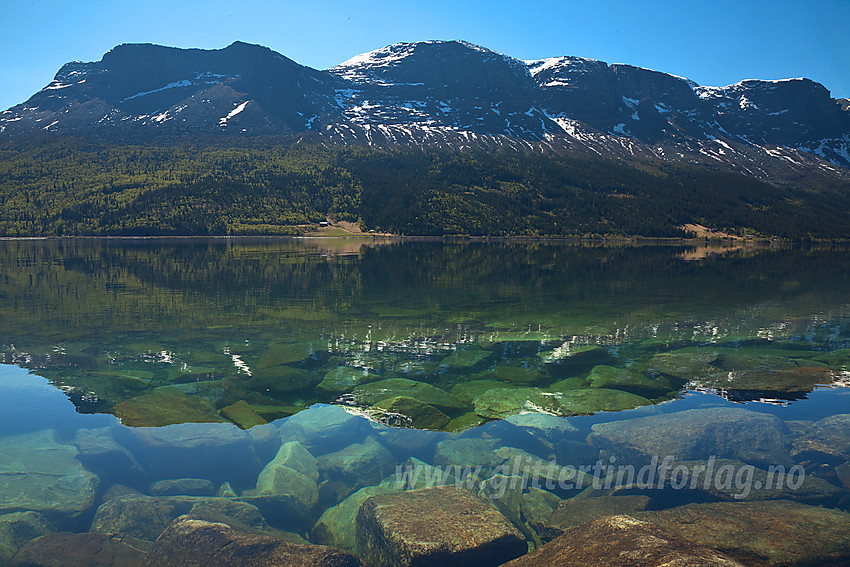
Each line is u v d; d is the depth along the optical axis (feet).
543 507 22.74
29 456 26.05
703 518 20.66
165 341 51.93
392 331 57.36
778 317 66.28
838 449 26.37
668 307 74.28
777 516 20.63
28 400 34.14
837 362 44.32
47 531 20.53
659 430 29.01
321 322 62.23
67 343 50.60
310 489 24.56
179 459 26.76
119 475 25.20
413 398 35.04
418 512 20.97
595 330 58.23
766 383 38.63
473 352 48.49
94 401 34.14
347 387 37.83
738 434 28.43
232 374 40.83
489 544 19.03
